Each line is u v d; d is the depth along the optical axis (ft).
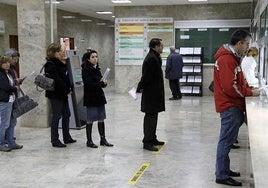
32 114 21.04
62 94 16.56
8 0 34.19
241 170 13.16
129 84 38.27
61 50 16.42
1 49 36.29
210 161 14.49
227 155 11.54
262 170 5.62
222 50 10.85
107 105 30.09
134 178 12.57
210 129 20.52
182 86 36.22
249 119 9.28
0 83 15.33
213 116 24.56
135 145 17.06
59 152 15.81
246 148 16.21
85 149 16.31
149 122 16.14
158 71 15.48
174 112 26.22
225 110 10.95
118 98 34.63
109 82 52.85
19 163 14.26
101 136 16.93
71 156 15.21
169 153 15.67
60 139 18.30
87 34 52.70
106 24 60.54
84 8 41.14
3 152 15.81
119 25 37.83
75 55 20.68
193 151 15.97
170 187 11.70
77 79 20.67
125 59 38.06
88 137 16.67
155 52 15.44
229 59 10.57
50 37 20.93
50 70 16.02
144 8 37.04
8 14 37.22
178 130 20.27
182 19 36.35
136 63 37.83
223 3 35.04
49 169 13.53
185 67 35.88
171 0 33.32
